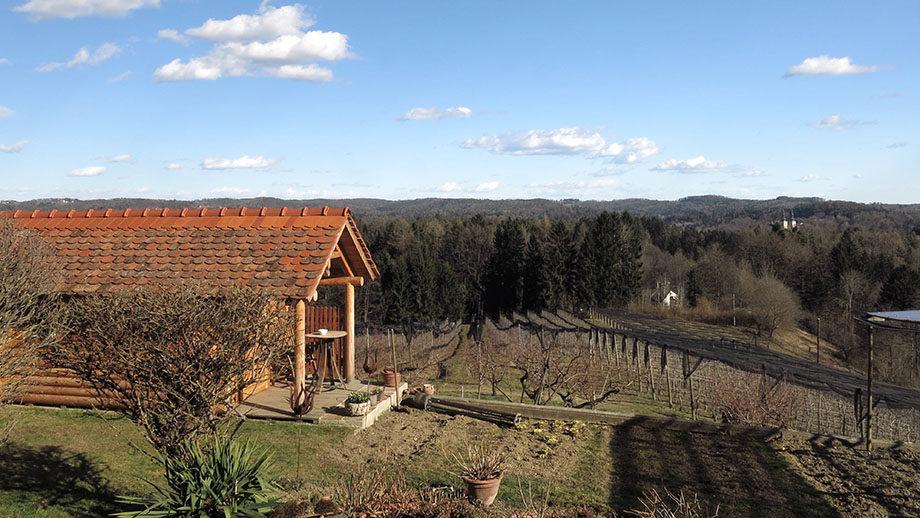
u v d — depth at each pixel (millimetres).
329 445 11250
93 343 7762
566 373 18484
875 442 12664
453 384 22906
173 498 6953
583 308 76875
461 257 89062
